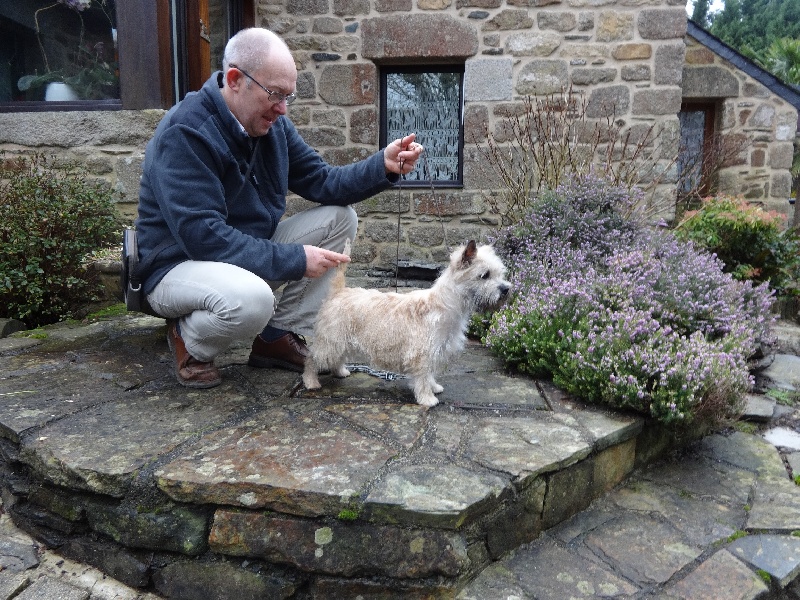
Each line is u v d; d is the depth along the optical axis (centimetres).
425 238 570
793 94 701
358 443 202
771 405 311
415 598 169
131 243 248
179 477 175
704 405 239
